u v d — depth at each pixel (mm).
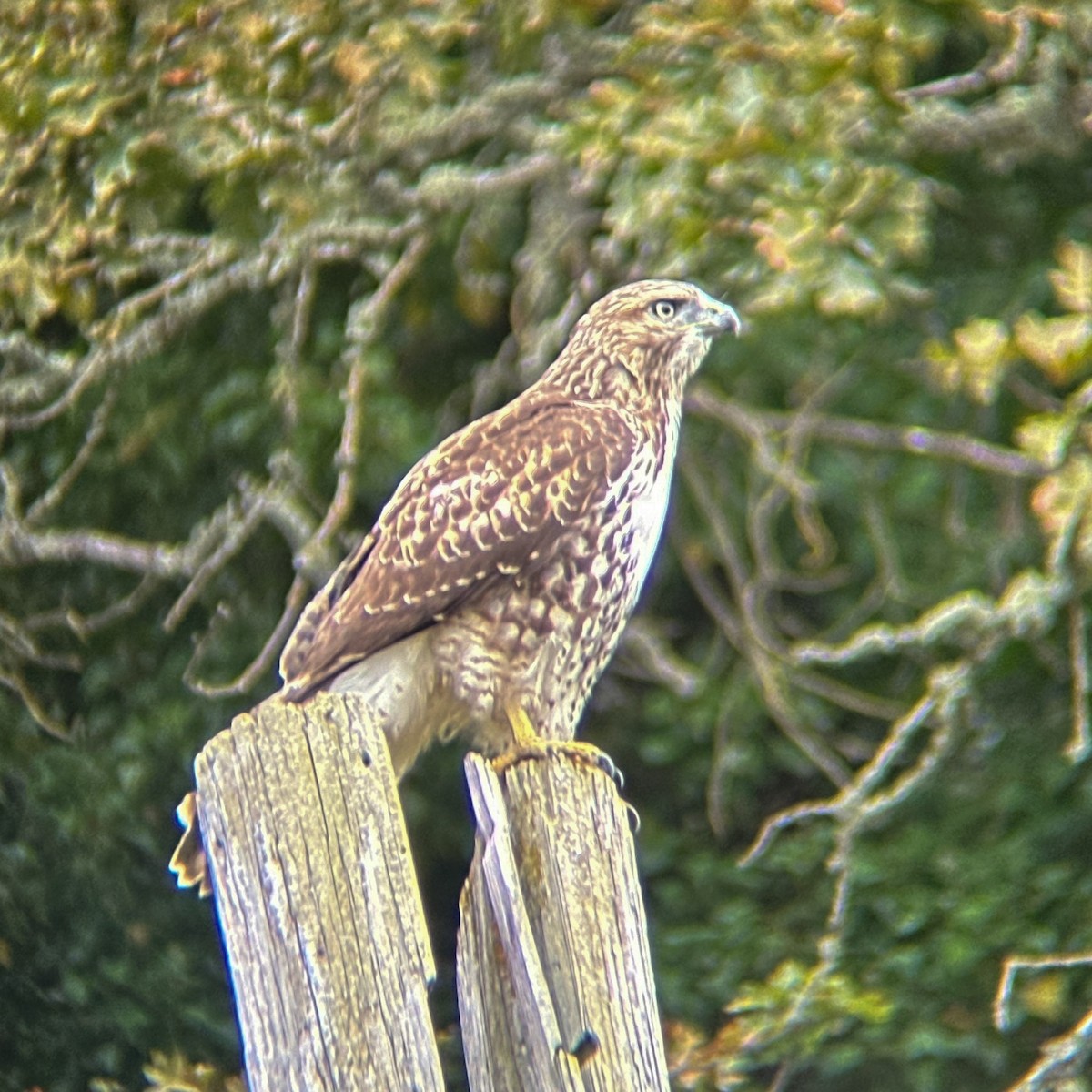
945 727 11062
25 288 11641
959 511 12125
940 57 12109
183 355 12898
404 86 11195
